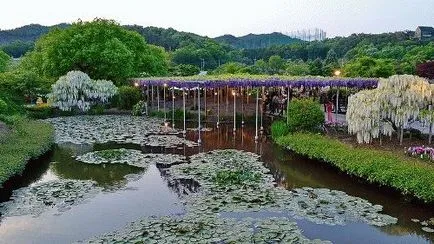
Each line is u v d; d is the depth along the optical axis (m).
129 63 42.38
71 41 40.53
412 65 42.16
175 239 9.79
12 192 13.55
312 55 96.56
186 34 131.25
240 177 14.95
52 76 41.09
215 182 14.42
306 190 13.44
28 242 10.03
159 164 17.27
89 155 18.81
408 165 13.44
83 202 12.66
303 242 9.65
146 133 24.83
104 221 11.25
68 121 30.33
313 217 11.28
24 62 50.12
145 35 125.62
